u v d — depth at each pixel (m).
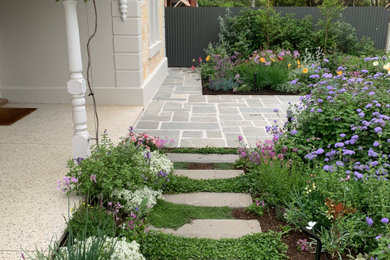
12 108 6.60
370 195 3.04
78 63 3.75
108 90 6.98
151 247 2.80
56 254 2.23
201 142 5.33
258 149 4.42
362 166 3.57
